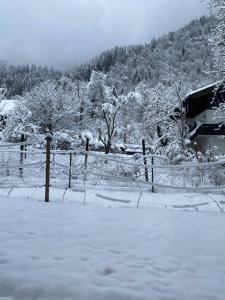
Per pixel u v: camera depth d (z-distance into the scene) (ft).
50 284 11.10
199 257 14.55
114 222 18.88
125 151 78.48
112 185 30.63
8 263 12.45
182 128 63.16
